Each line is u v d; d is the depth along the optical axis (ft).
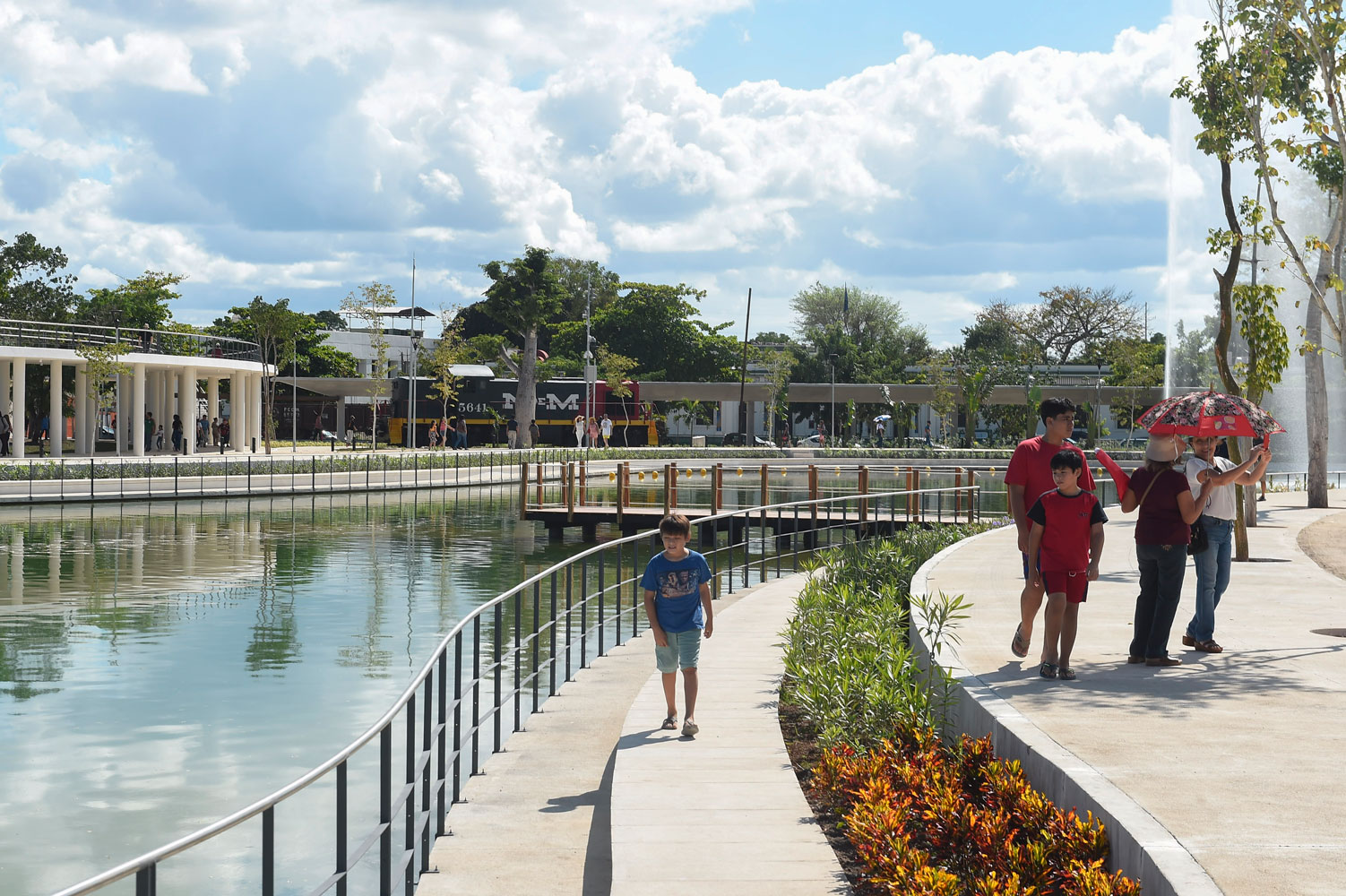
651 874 19.43
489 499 150.30
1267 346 61.31
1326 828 16.79
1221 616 39.88
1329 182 53.88
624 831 21.75
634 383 268.82
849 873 20.01
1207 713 24.61
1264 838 16.33
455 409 263.08
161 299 279.28
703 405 347.97
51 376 178.60
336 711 46.60
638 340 354.54
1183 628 37.27
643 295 358.64
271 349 264.93
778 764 26.63
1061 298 338.54
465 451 220.23
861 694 28.50
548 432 263.29
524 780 31.48
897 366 364.58
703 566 29.96
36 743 41.91
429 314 314.96
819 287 390.21
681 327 357.61
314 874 29.71
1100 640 34.78
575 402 262.88
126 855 31.83
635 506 120.57
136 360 182.70
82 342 180.14
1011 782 19.38
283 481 153.28
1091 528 28.94
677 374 358.02
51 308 250.37
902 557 56.90
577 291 448.65
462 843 26.45
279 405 314.55
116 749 41.27
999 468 219.61
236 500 144.05
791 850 20.67
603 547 49.57
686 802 23.61
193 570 87.25
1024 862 16.78
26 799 36.04
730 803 23.54
